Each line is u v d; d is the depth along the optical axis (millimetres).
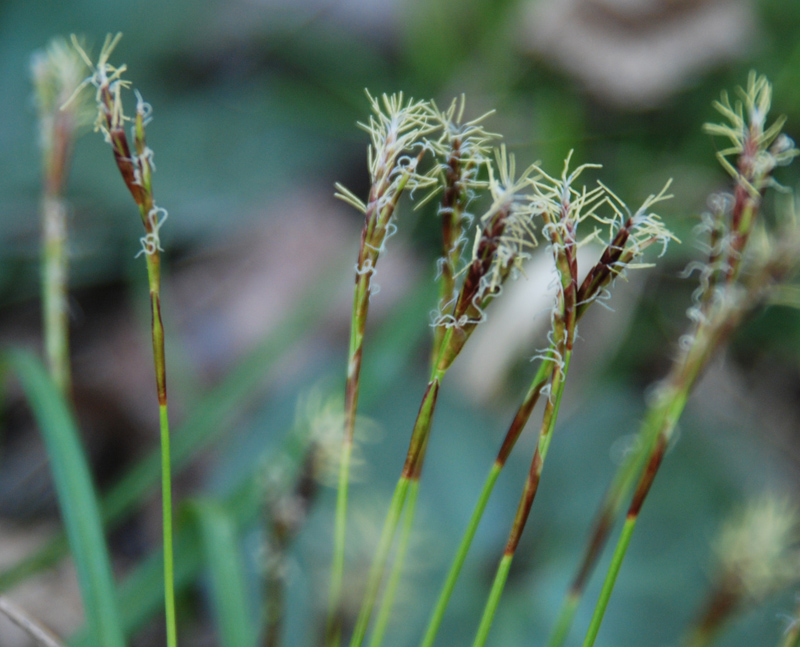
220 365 620
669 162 626
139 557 487
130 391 582
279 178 714
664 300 583
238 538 352
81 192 665
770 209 561
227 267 673
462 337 285
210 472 518
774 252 307
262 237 685
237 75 761
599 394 512
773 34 670
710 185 609
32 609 437
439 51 695
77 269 635
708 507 448
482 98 675
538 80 673
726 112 295
